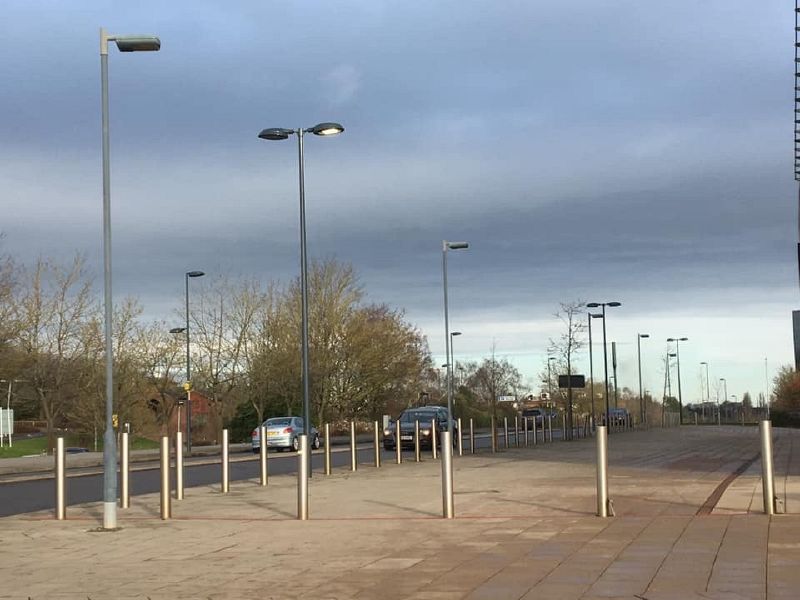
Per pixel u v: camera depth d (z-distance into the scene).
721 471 19.92
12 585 8.66
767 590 7.52
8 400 54.72
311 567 9.23
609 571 8.53
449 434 12.95
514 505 14.09
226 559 9.91
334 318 59.44
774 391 100.69
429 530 11.62
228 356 58.34
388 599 7.62
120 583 8.67
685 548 9.59
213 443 57.72
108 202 13.11
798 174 28.12
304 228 22.86
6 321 47.25
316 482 20.06
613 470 20.70
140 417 57.06
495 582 8.19
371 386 61.53
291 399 59.09
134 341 53.56
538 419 54.75
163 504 13.73
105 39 13.09
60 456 14.31
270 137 22.84
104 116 13.11
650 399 94.81
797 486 15.73
